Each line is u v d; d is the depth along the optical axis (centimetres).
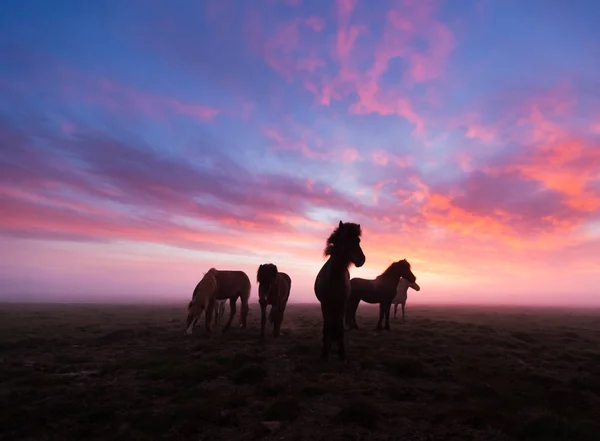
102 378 761
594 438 475
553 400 627
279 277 1321
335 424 514
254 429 494
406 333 1465
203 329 1568
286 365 849
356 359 909
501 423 516
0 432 490
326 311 888
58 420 528
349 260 870
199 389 668
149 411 550
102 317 2659
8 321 2122
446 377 766
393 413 557
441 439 471
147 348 1134
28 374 784
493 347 1157
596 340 1517
